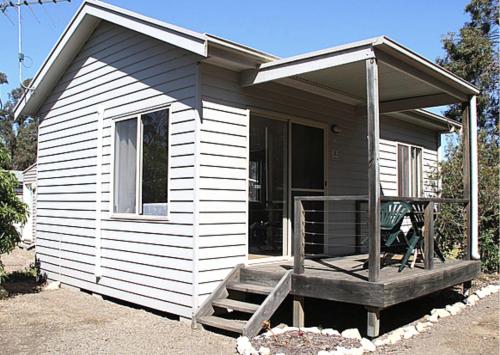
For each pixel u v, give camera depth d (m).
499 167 9.27
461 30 19.28
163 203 6.05
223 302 5.40
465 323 5.77
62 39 7.76
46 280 8.74
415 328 5.42
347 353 4.36
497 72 18.52
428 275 5.44
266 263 6.28
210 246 5.62
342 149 7.77
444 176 9.70
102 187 7.25
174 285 5.80
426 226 5.79
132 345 4.80
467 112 6.94
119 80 6.95
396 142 9.84
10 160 7.93
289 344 4.56
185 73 5.77
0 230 7.37
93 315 6.12
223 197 5.78
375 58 4.76
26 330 5.40
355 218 7.99
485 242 9.09
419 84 6.50
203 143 5.59
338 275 5.15
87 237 7.58
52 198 8.65
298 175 6.95
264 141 6.46
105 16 6.73
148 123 6.38
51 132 8.76
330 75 6.02
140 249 6.40
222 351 4.59
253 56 5.64
